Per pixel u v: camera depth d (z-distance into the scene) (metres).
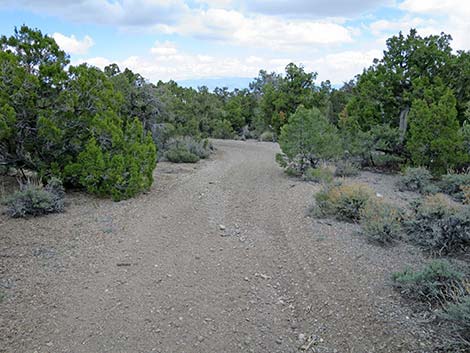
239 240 6.49
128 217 7.44
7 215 7.04
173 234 6.65
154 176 12.16
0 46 8.92
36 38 9.11
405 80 14.17
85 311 4.08
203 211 8.21
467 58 13.82
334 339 3.73
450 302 3.82
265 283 4.94
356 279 4.79
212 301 4.42
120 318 3.99
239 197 9.68
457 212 5.88
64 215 7.34
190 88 29.64
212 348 3.58
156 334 3.75
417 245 5.91
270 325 3.99
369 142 13.46
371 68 15.01
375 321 3.88
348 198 7.32
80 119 9.26
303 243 6.19
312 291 4.64
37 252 5.48
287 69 25.22
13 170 10.29
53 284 4.60
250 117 40.84
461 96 14.09
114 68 17.11
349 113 15.76
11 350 3.40
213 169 14.41
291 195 9.53
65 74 8.96
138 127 9.83
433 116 11.34
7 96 8.38
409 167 11.31
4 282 4.54
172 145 17.91
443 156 11.26
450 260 5.27
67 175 8.95
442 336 3.55
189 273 5.13
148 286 4.70
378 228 6.00
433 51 13.80
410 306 4.12
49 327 3.77
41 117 8.30
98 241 6.07
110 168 8.59
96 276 4.88
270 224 7.39
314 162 12.73
